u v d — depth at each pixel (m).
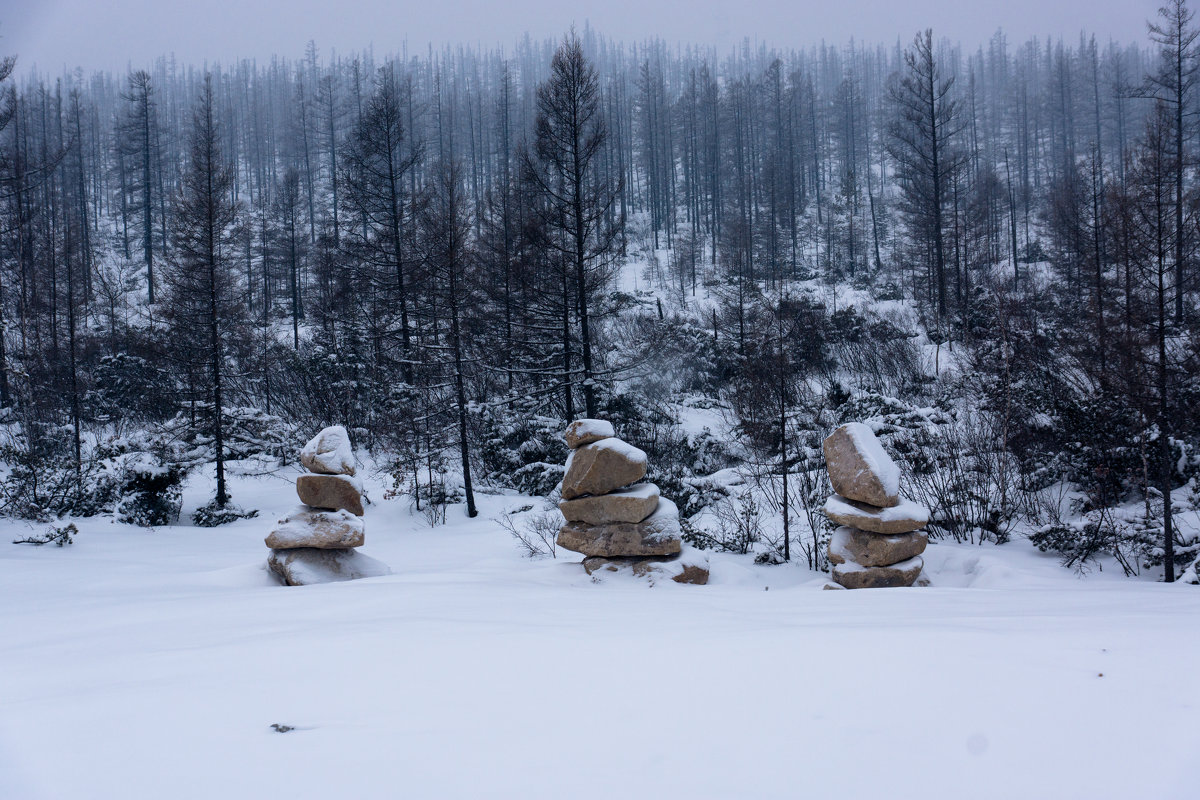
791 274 52.81
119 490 18.22
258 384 29.75
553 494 18.30
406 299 26.88
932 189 39.16
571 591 7.01
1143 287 9.89
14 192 25.89
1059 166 79.88
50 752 2.28
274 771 2.10
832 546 9.03
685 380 27.95
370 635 4.17
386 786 1.98
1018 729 2.28
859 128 95.88
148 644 4.40
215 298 20.75
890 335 27.77
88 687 3.21
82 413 28.86
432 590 6.64
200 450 21.19
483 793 1.92
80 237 52.12
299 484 9.42
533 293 21.12
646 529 8.87
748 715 2.52
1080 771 1.96
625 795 1.89
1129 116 90.12
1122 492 12.20
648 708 2.64
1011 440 13.78
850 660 3.20
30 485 17.42
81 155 66.50
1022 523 11.42
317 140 90.19
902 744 2.19
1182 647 3.21
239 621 5.27
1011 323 22.31
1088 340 13.95
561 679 3.09
